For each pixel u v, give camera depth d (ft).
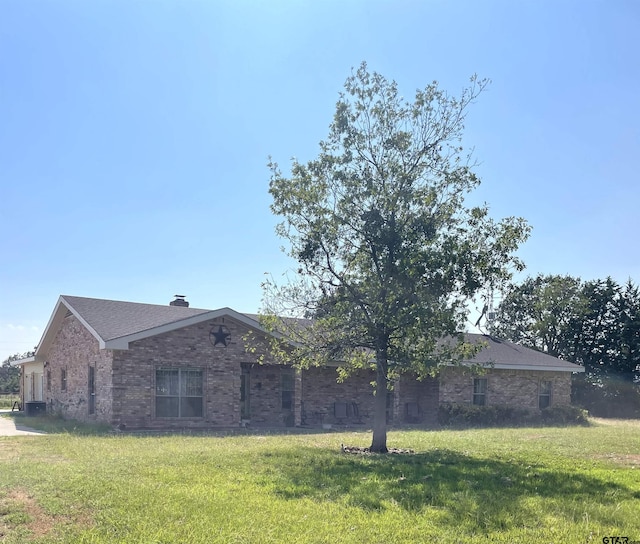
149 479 30.45
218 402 66.85
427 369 43.83
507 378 93.35
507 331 160.56
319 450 44.50
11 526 22.31
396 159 44.01
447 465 37.96
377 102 44.27
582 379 137.08
